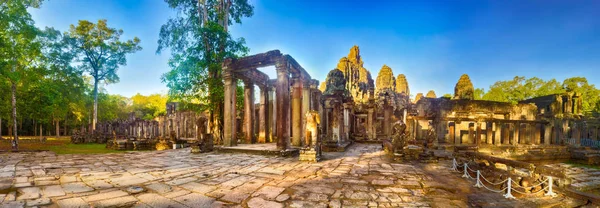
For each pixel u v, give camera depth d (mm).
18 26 16172
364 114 29672
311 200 5621
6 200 5227
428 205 5434
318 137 12758
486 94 42344
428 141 18922
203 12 22609
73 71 29578
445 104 23078
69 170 8656
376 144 23438
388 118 28438
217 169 9203
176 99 20000
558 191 6582
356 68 52125
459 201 5762
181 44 21422
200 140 15656
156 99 58938
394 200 5723
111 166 9656
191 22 22234
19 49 16594
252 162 11000
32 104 24812
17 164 9820
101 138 27719
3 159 11250
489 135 22047
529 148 18734
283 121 13930
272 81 21391
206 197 5762
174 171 8734
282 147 13641
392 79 53719
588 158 17156
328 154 14820
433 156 11844
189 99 19750
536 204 5695
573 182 12359
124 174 8125
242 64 15602
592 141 25688
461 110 22984
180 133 31812
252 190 6371
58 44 27891
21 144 23938
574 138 25031
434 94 47562
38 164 9867
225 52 19484
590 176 13695
